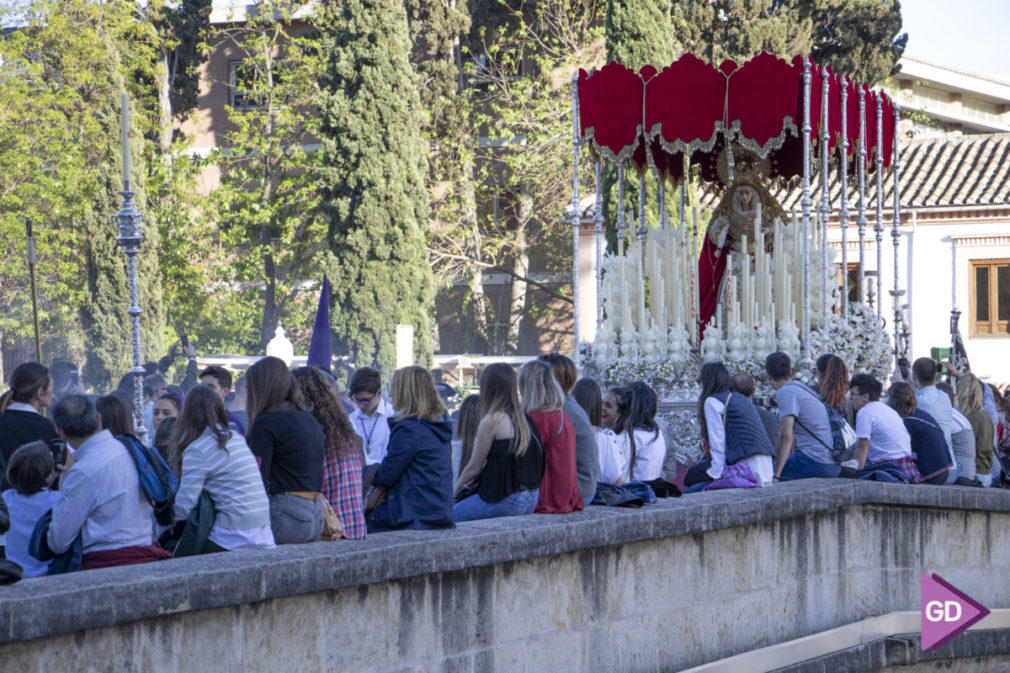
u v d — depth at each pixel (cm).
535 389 1052
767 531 1202
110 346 4019
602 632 1023
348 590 828
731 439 1245
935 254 3391
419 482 950
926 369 1465
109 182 4012
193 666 736
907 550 1335
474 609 916
